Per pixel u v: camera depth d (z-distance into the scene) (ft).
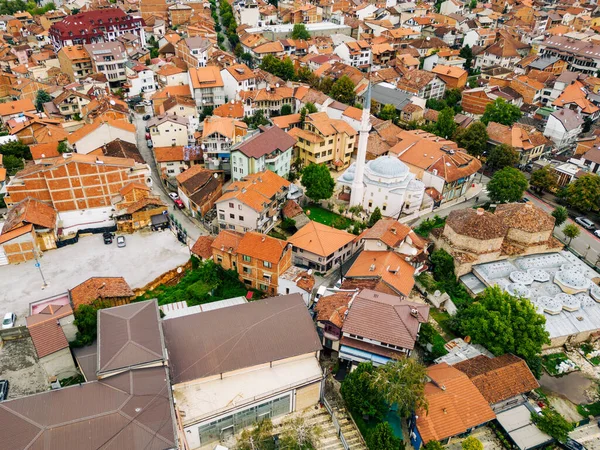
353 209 325.01
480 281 268.00
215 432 173.99
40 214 286.25
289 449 167.32
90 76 527.81
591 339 240.94
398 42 652.89
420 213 338.34
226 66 522.47
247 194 296.51
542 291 257.55
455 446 178.81
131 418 147.33
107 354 166.91
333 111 447.42
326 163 400.06
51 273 266.16
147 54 606.55
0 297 247.09
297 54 622.95
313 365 190.08
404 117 472.85
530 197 371.76
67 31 602.03
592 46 583.58
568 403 207.51
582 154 395.55
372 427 181.98
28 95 503.61
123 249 288.51
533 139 411.34
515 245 287.07
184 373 175.83
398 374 176.96
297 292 245.04
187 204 335.26
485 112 463.83
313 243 269.44
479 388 192.54
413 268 254.47
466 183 366.43
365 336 198.29
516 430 184.44
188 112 446.19
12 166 366.22
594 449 188.24
